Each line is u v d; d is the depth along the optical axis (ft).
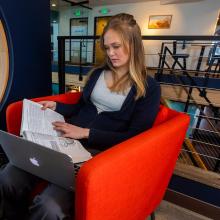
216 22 16.44
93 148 2.85
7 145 2.34
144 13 19.22
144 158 2.09
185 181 4.28
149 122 2.78
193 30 17.54
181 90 9.73
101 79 3.34
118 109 3.09
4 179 2.62
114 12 20.62
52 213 2.06
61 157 1.73
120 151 1.78
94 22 22.03
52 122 3.00
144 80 2.96
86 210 1.65
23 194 2.68
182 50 16.53
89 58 16.22
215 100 9.52
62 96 3.95
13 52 4.35
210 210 4.12
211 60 11.94
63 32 22.07
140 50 2.92
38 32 4.84
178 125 2.56
